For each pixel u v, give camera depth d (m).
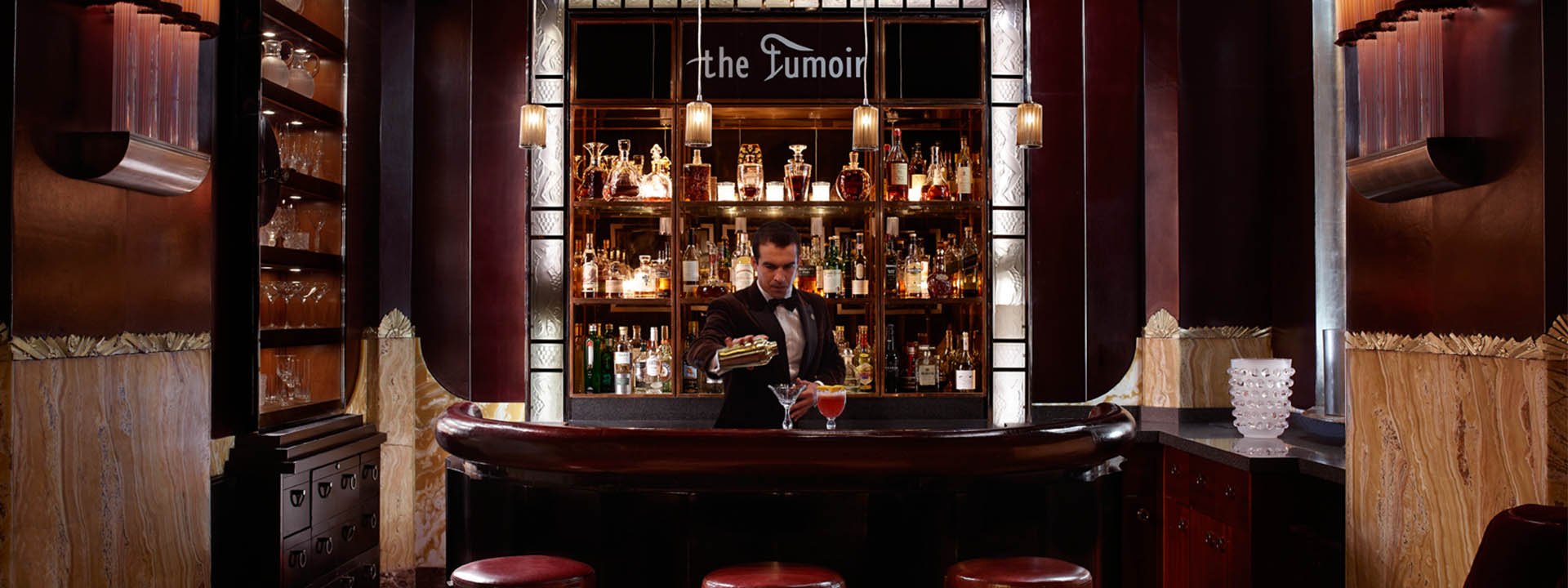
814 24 5.41
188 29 3.08
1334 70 4.70
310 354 4.60
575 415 5.39
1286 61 4.97
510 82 5.41
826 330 4.42
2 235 2.51
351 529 4.39
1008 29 5.48
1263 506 3.80
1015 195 5.47
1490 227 2.68
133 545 2.97
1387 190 2.99
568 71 5.43
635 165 5.47
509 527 3.24
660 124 5.68
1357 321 3.32
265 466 3.83
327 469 4.19
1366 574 3.28
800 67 5.40
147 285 3.06
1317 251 4.71
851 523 3.10
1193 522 4.38
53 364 2.66
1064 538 3.23
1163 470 4.75
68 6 2.74
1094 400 5.31
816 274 5.39
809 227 5.68
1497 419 2.64
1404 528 3.06
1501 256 2.63
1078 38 5.36
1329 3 4.69
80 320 2.77
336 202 4.60
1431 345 2.93
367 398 5.18
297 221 4.61
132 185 2.89
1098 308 5.31
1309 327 4.77
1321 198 4.71
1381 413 3.18
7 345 2.51
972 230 5.53
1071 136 5.35
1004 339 5.45
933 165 5.46
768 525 3.10
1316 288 4.71
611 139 5.73
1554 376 2.46
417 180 5.39
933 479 3.04
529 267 5.41
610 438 2.99
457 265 5.39
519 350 5.38
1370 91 3.05
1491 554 2.21
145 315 3.05
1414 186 2.88
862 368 5.42
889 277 5.44
